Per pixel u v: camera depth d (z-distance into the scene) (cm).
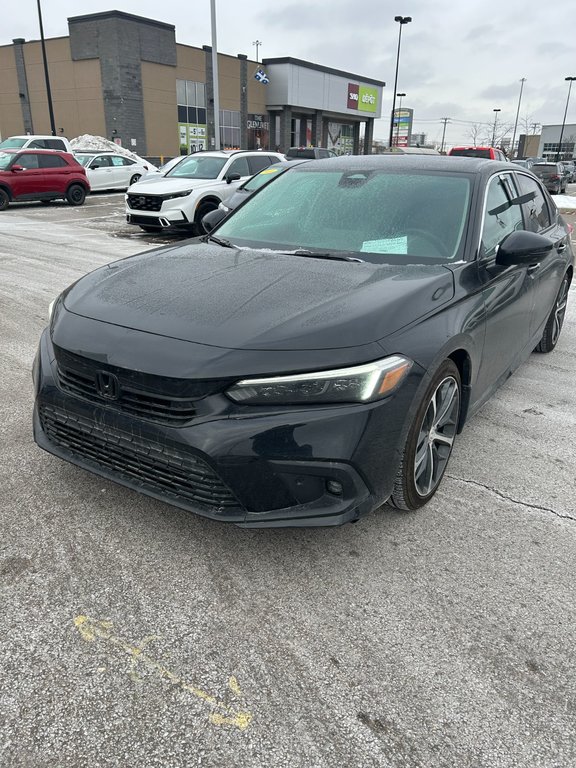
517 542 271
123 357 232
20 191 1752
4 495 290
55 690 188
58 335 255
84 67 3659
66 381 256
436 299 266
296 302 250
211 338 229
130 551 254
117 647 205
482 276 305
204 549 257
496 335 325
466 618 224
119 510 281
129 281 284
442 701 189
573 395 447
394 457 241
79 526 269
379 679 196
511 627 221
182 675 195
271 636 212
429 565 253
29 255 971
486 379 334
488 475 328
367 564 252
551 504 302
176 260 313
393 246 316
